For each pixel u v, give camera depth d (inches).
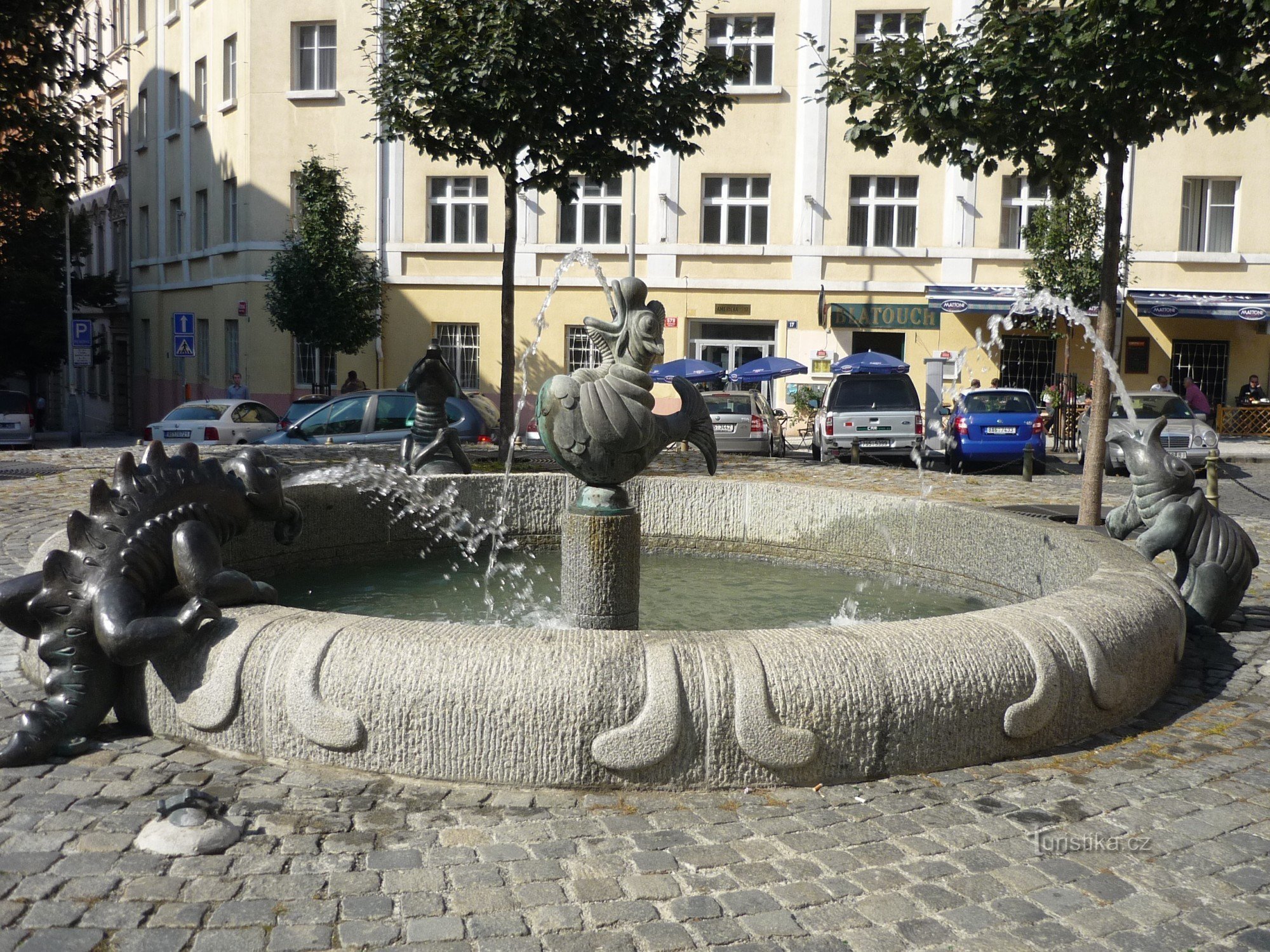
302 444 627.8
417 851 153.8
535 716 173.0
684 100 628.1
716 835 160.4
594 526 254.5
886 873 150.5
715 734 173.8
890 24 1123.3
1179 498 288.7
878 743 179.9
